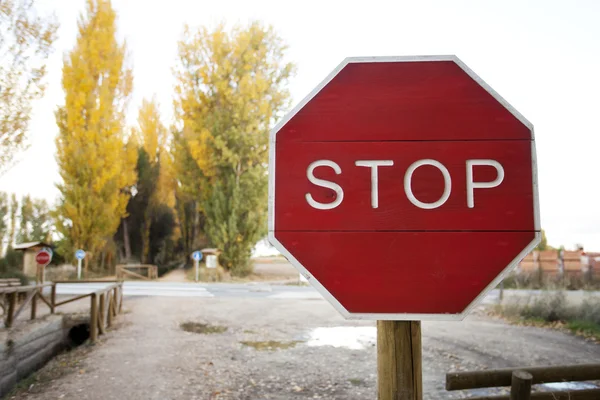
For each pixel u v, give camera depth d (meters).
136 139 34.41
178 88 29.19
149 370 6.60
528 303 11.24
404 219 1.54
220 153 28.03
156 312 11.94
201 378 6.25
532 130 1.56
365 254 1.53
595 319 9.62
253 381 6.16
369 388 5.91
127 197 30.80
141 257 34.25
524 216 1.52
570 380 2.75
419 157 1.57
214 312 12.00
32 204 40.81
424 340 8.56
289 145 1.59
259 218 27.28
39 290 8.62
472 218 1.53
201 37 28.61
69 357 7.37
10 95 11.82
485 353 7.67
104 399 5.40
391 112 1.60
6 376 5.88
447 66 1.61
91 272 26.75
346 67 1.63
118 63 28.72
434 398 5.48
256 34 28.38
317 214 1.56
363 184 1.57
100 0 28.47
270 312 12.11
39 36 11.82
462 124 1.58
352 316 1.52
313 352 7.79
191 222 33.72
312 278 1.53
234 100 27.62
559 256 18.34
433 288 1.51
